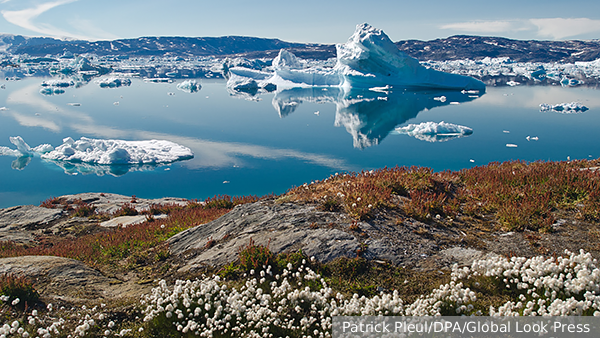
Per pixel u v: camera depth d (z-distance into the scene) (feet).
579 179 30.37
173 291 18.34
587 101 194.39
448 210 26.91
